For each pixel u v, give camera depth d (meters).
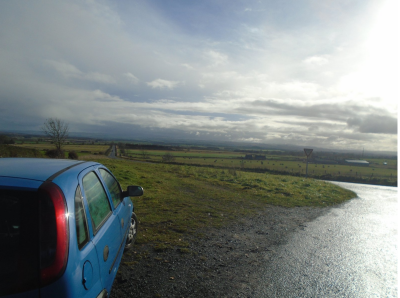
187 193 12.62
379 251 5.83
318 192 16.16
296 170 57.97
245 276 4.33
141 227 6.67
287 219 8.71
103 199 3.34
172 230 6.62
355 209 11.33
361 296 3.82
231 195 12.86
